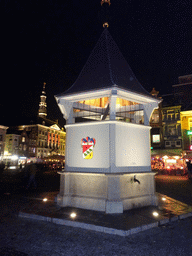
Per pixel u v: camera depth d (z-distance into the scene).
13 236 4.02
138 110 7.11
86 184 5.78
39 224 4.66
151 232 4.20
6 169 31.09
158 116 34.06
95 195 5.58
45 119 68.06
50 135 65.62
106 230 4.14
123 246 3.58
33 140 57.16
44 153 61.09
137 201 5.74
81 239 3.86
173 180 16.77
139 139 6.32
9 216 5.30
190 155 25.22
